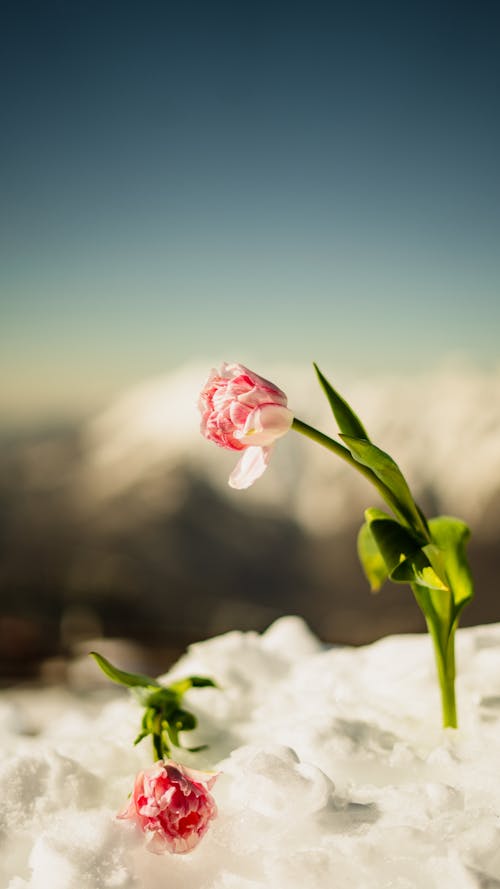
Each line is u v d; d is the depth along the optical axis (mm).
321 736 834
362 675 997
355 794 776
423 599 878
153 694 904
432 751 842
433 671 960
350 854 711
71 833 731
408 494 846
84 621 3832
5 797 792
